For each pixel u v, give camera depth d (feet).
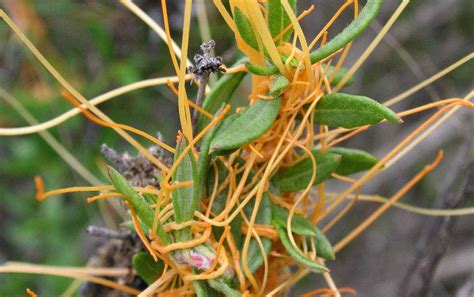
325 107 0.79
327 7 1.81
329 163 0.82
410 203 2.19
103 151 0.90
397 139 2.06
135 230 0.81
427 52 2.04
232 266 0.80
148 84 0.88
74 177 1.78
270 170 0.79
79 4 1.71
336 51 0.76
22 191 2.00
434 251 1.12
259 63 0.80
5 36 1.77
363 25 0.75
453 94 1.76
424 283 1.13
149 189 0.79
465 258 2.04
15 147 1.82
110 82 1.73
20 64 1.80
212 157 0.80
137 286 0.99
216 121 0.75
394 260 2.22
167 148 0.77
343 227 2.21
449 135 2.02
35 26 1.75
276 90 0.76
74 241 1.81
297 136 0.79
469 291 1.25
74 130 1.76
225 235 0.76
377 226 2.25
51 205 1.82
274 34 0.78
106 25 1.69
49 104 1.76
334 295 0.93
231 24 0.78
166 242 0.77
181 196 0.76
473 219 2.13
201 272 0.78
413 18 1.99
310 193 0.90
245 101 1.39
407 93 0.90
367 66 2.08
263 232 0.81
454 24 2.05
